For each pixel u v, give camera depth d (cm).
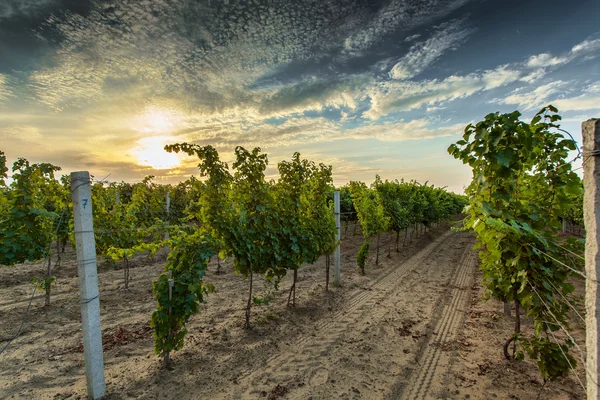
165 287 405
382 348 478
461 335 521
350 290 791
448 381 389
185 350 459
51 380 381
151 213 1137
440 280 902
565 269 325
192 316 591
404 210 1319
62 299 668
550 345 318
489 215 300
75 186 325
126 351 455
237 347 473
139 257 1113
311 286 818
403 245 1514
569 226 1859
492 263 378
